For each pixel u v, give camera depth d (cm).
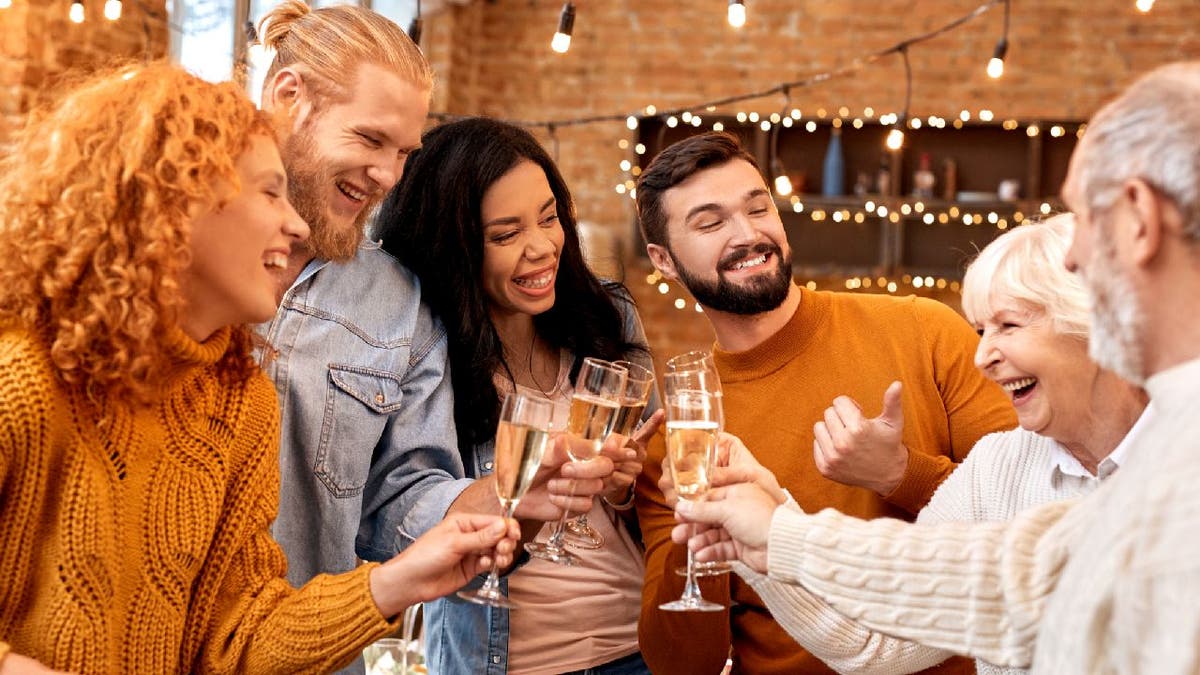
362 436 234
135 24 528
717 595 231
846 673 192
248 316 155
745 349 256
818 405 250
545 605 245
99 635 145
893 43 766
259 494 169
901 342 252
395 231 256
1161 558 109
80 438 145
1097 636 115
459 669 247
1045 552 139
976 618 143
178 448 157
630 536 259
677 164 254
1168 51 748
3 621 145
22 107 478
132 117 145
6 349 141
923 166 761
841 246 775
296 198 228
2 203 144
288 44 230
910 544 149
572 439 197
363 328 238
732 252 249
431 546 164
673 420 182
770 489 192
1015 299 187
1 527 142
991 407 246
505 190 246
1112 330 120
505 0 789
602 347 262
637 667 253
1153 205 114
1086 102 752
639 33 784
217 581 165
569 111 786
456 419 251
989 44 760
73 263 140
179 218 144
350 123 224
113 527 148
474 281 248
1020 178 760
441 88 740
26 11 479
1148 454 114
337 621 162
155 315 143
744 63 777
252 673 164
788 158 777
